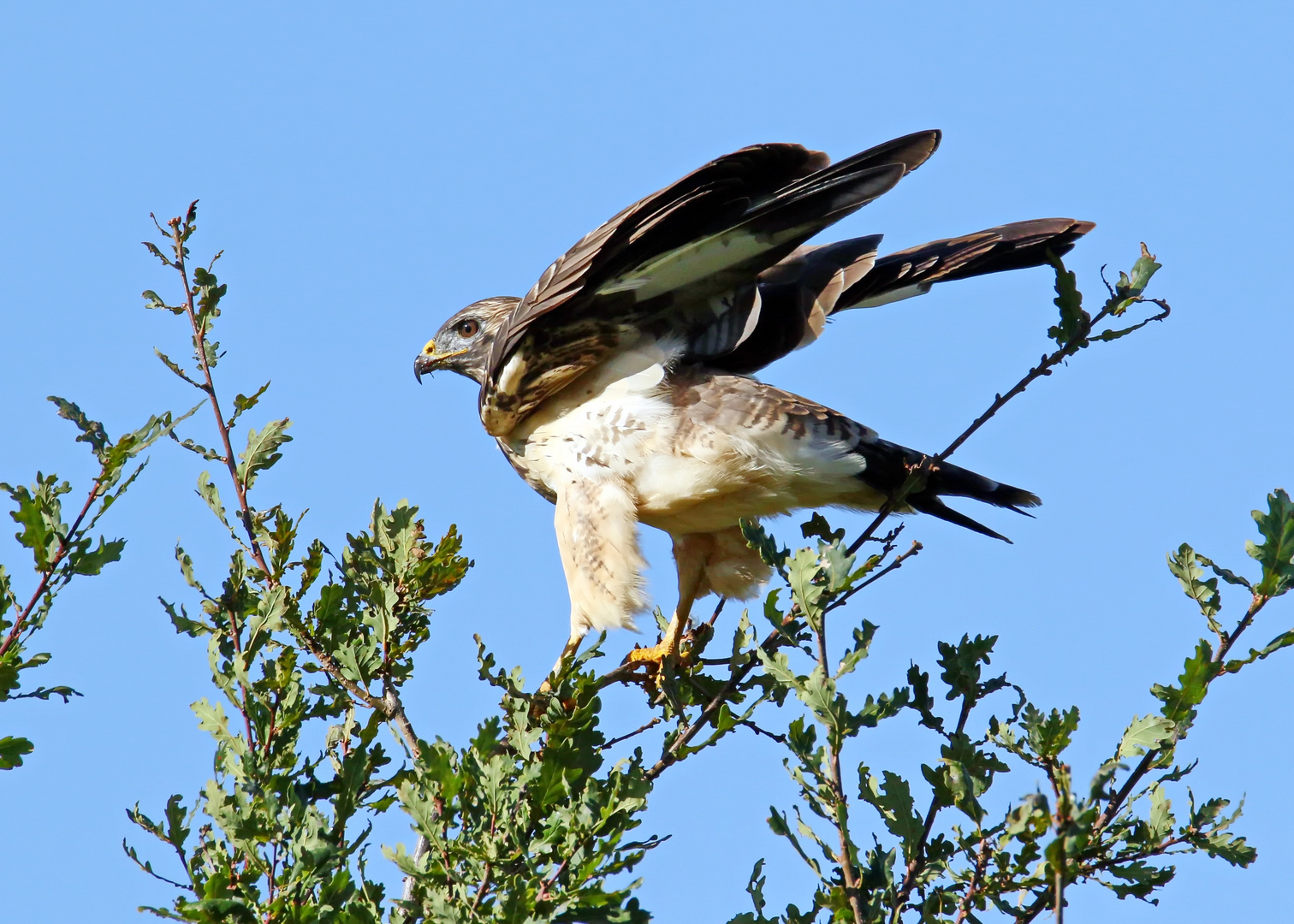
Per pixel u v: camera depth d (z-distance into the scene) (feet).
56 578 30.76
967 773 26.94
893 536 29.60
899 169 32.24
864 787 27.71
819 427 35.88
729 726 28.78
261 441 32.60
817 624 27.22
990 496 36.11
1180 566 27.76
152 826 27.48
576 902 24.66
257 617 29.66
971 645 29.04
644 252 34.78
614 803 25.27
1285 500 27.35
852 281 38.47
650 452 36.83
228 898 26.14
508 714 27.81
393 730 28.84
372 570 32.17
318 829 26.96
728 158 31.40
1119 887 26.91
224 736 28.48
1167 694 26.96
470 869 25.95
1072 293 30.91
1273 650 26.55
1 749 29.53
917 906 27.61
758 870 27.58
